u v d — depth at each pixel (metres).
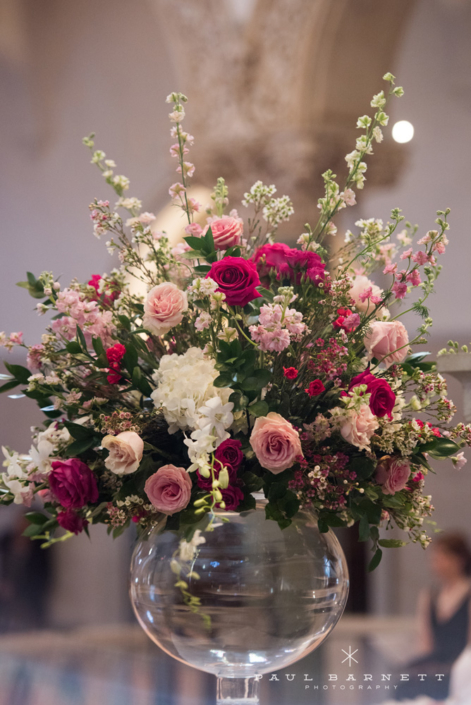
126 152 7.81
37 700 3.55
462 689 3.01
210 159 5.51
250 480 1.22
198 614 1.20
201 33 5.58
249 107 5.36
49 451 1.30
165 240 1.44
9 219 8.18
